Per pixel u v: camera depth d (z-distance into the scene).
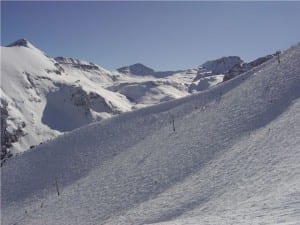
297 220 23.03
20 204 86.38
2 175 102.62
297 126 61.78
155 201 62.00
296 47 99.31
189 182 63.59
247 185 48.72
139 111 111.81
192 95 109.12
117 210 66.00
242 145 66.88
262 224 23.48
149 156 82.56
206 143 75.81
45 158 104.38
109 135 103.94
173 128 91.38
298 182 37.38
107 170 85.38
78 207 73.19
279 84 83.31
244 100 85.75
